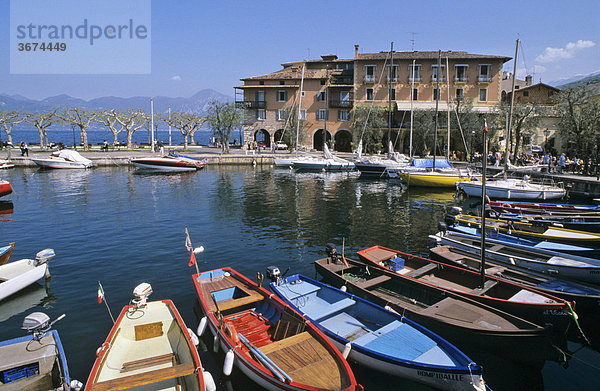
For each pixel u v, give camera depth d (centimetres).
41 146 6231
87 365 948
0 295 1261
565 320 1021
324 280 1434
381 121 5994
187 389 827
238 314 1109
